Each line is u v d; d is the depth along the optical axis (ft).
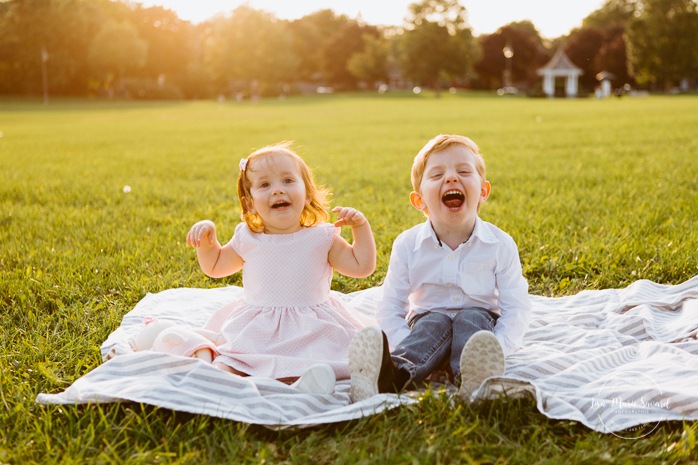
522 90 267.59
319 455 7.33
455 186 10.02
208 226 10.34
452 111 104.37
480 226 10.41
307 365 9.41
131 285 14.06
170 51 255.50
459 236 10.61
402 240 10.88
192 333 9.72
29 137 59.31
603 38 278.87
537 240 16.63
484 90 295.28
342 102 172.04
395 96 222.69
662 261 14.56
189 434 7.73
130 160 39.01
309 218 10.92
